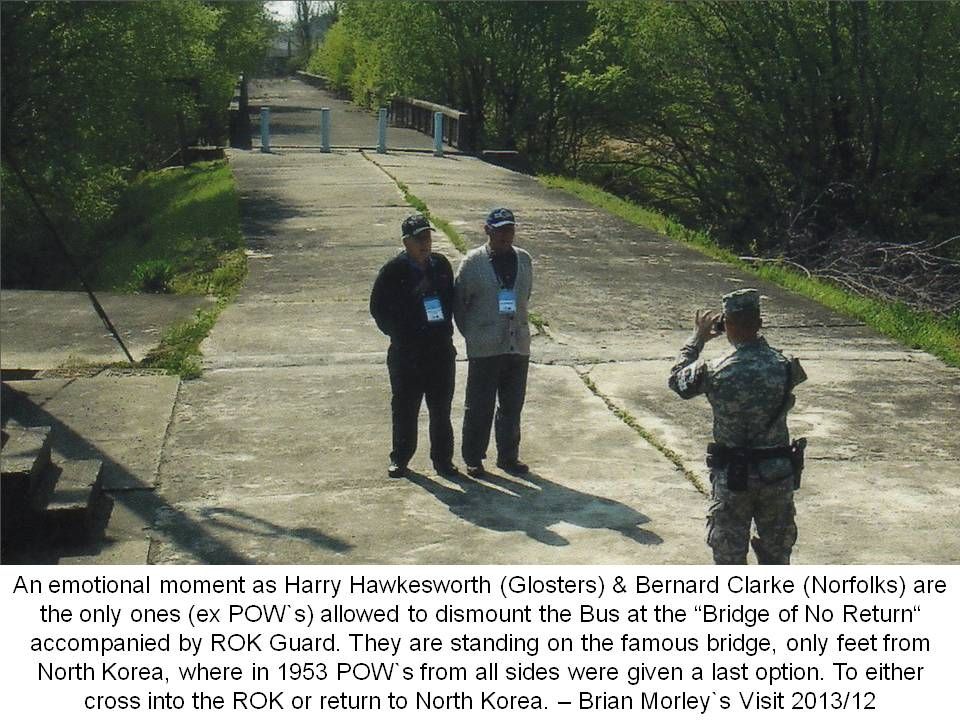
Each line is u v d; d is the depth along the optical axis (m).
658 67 26.81
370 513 7.27
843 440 8.73
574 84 30.05
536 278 14.60
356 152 30.72
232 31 48.03
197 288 14.26
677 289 14.23
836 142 24.45
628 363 10.78
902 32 22.59
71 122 25.44
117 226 28.56
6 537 6.75
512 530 7.01
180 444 8.50
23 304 13.12
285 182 23.61
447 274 7.79
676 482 7.83
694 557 6.62
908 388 10.14
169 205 26.02
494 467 8.09
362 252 16.12
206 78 38.91
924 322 13.28
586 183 30.98
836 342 11.81
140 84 27.73
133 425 8.87
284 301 13.27
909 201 24.19
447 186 23.53
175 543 6.82
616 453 8.38
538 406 9.45
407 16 37.16
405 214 19.30
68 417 9.03
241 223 18.45
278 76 98.69
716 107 26.58
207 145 38.62
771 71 24.20
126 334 11.79
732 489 5.48
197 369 10.30
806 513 7.34
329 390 9.83
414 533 6.96
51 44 24.78
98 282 19.31
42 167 25.42
